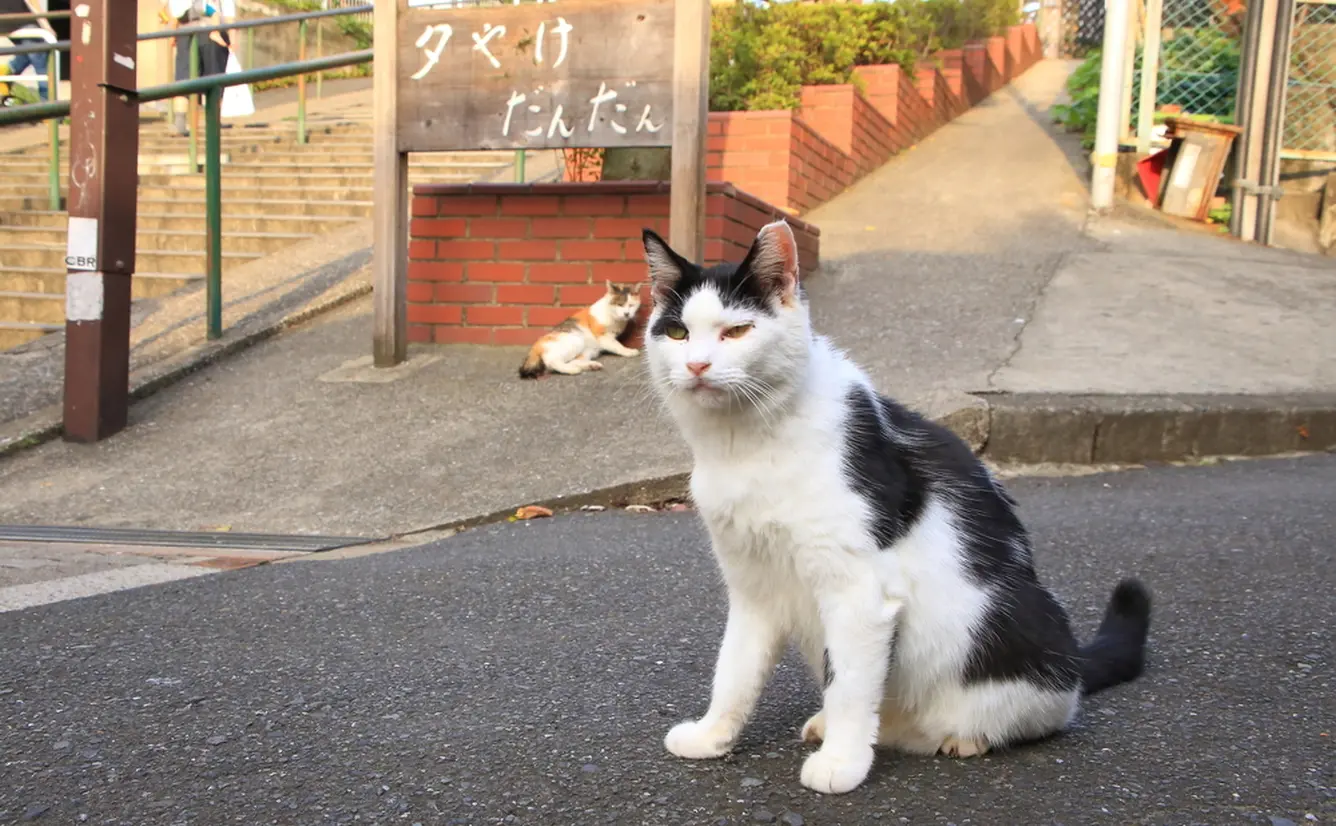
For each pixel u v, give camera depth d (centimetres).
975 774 226
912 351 641
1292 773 221
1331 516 423
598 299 723
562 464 539
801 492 215
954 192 1091
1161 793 213
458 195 743
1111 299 734
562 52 660
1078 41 2236
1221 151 1009
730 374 215
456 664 302
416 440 588
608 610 348
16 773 232
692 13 635
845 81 1173
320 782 227
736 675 237
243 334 757
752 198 739
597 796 219
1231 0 1093
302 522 501
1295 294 748
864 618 216
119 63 613
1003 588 233
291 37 1980
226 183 1145
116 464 584
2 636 331
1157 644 304
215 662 306
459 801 217
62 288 925
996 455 545
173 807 216
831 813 209
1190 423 541
